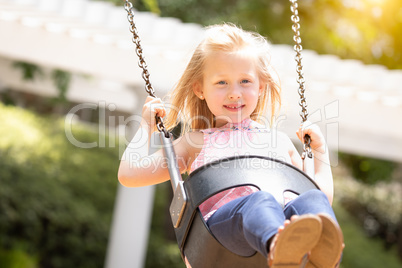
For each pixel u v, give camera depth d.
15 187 9.60
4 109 11.60
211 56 2.28
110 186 11.18
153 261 10.05
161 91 5.77
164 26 5.16
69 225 9.82
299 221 1.52
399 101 6.30
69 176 10.70
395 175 14.95
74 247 9.80
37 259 8.96
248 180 1.96
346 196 14.84
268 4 10.71
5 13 5.26
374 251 12.82
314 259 1.71
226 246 1.91
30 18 5.25
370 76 5.77
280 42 10.79
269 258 1.62
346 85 5.89
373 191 15.02
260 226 1.70
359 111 6.51
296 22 2.37
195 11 10.48
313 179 2.19
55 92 8.30
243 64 2.26
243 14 10.65
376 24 11.27
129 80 5.95
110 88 8.66
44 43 5.67
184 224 2.01
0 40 5.59
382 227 14.80
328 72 5.63
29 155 10.42
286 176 2.01
